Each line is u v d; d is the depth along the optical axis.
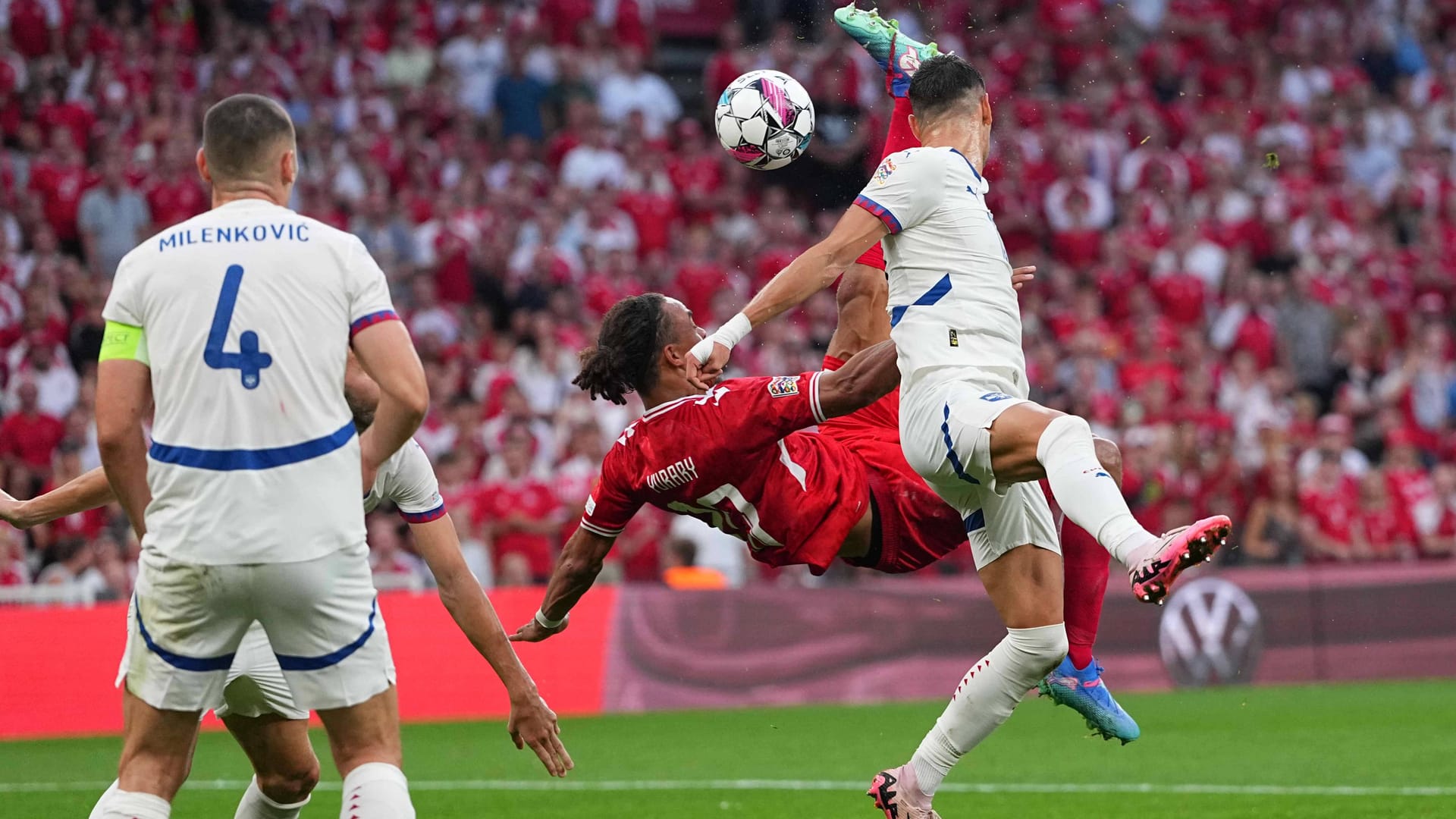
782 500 7.36
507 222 23.72
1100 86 29.42
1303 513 21.47
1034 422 6.55
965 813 10.01
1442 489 22.22
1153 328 24.39
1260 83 30.61
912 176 7.00
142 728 5.74
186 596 5.57
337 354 5.69
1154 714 16.44
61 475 17.89
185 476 5.53
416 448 6.85
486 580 18.48
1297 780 11.41
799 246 25.78
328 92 25.73
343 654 5.69
